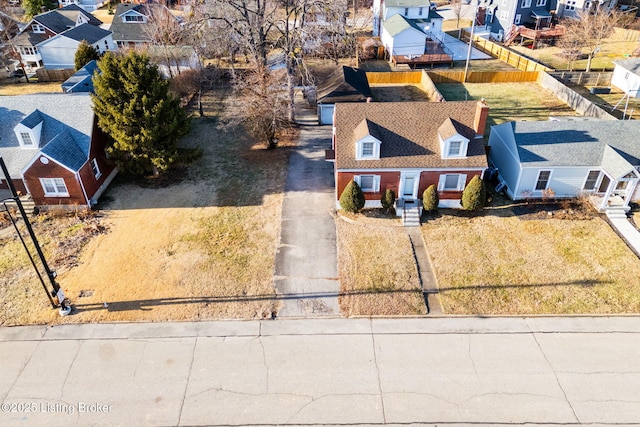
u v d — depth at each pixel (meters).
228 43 44.50
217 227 28.14
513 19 63.38
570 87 48.62
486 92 49.00
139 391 18.53
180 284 23.88
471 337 20.75
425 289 23.39
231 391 18.50
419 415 17.48
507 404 17.81
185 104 46.44
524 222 27.83
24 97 31.58
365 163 27.80
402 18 60.41
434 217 28.58
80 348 20.45
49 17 62.72
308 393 18.38
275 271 24.64
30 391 18.56
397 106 29.25
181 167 34.78
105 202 30.67
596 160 28.20
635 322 21.27
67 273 24.61
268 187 32.28
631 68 45.22
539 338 20.62
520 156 28.61
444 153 27.59
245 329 21.34
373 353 20.06
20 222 28.66
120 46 60.31
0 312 22.30
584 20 53.41
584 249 25.58
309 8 39.41
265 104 35.88
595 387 18.41
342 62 58.62
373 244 26.45
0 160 18.33
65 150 28.67
